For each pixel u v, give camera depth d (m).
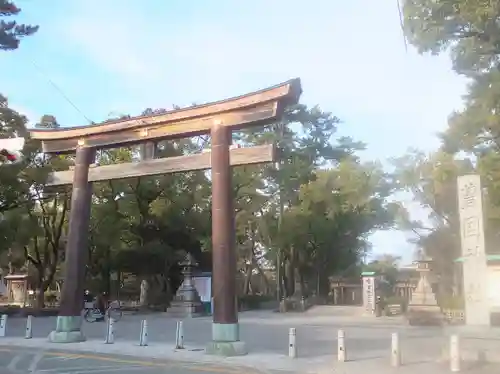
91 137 19.72
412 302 29.48
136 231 46.72
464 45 14.19
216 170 16.36
